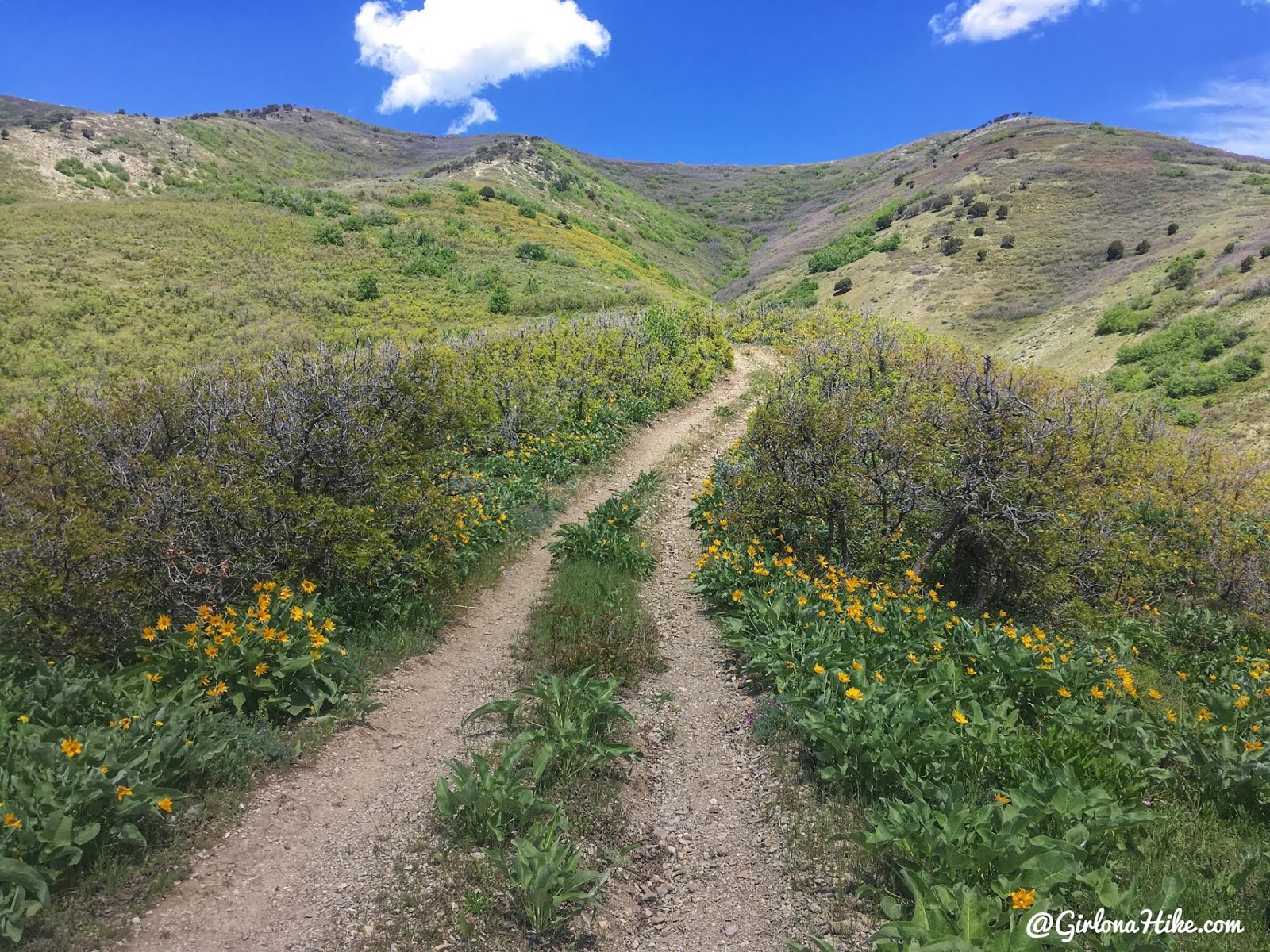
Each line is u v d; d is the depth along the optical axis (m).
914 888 3.18
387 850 3.96
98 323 30.81
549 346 21.23
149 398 7.96
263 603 5.35
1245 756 4.62
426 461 9.50
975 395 8.87
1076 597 9.23
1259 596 10.64
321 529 6.98
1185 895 3.50
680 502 13.24
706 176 155.00
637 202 112.44
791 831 4.18
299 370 8.93
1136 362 35.31
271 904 3.51
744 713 5.88
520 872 3.48
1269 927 3.39
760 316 39.34
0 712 4.05
